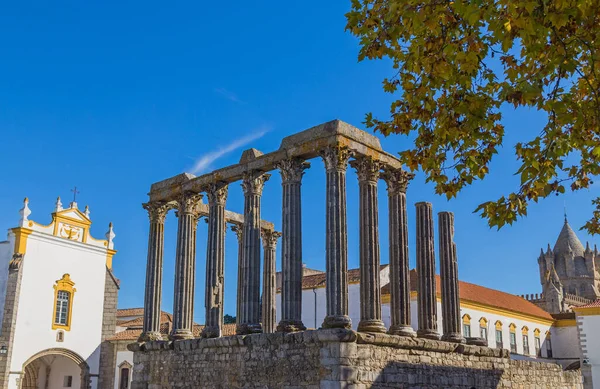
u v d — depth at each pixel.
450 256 35.47
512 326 63.16
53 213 55.44
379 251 30.50
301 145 31.22
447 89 15.85
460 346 32.44
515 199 15.39
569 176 17.62
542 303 88.94
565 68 12.79
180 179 38.06
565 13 12.21
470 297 58.19
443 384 30.70
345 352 26.27
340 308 27.94
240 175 34.66
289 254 30.31
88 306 57.22
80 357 55.81
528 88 12.56
